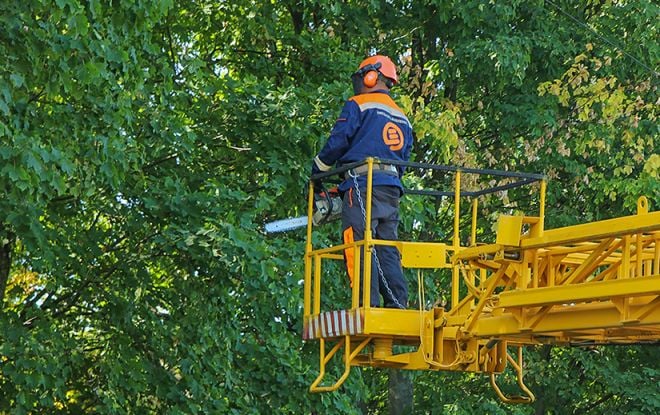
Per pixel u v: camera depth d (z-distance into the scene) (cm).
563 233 1636
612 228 1559
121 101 2742
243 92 3412
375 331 1902
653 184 3903
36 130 2605
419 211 3462
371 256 1986
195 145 3400
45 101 2759
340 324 1952
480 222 4338
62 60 2488
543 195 1950
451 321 1886
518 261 1723
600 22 4169
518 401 2052
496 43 3894
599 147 3947
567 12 4225
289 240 3259
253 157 3447
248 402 3183
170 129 3117
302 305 3216
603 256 1678
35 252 2939
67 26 2489
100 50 2552
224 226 3044
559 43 4069
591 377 4503
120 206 3131
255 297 3159
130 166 2972
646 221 1516
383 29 4178
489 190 2067
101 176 2755
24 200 2603
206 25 3872
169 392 3064
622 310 1547
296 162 3366
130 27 2652
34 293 3309
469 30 4041
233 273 3098
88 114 2759
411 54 4316
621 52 4091
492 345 1848
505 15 3956
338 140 2020
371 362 1970
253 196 3384
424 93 4047
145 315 3145
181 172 3362
